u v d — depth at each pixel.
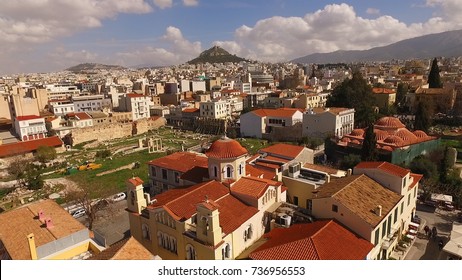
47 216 37.69
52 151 117.06
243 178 46.38
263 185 43.88
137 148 132.62
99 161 112.50
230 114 182.50
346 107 128.25
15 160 106.50
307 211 43.25
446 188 60.28
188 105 195.62
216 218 34.69
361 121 125.56
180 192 46.84
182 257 39.00
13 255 31.30
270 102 171.88
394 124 88.56
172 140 148.50
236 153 46.25
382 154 75.88
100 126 154.00
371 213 37.97
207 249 35.31
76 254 34.69
